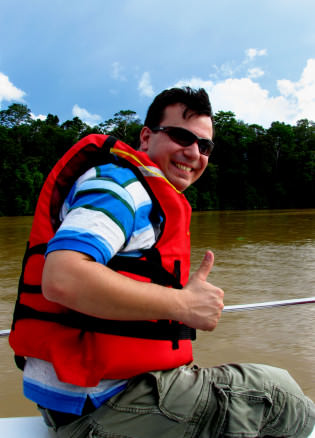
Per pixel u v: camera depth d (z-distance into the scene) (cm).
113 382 117
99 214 103
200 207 5781
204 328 112
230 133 6638
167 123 139
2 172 4834
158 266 118
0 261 956
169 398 118
